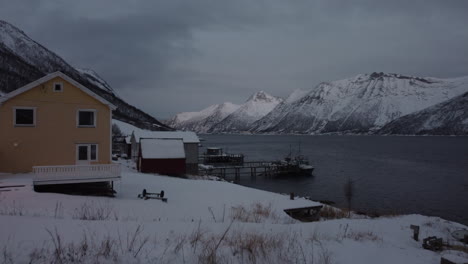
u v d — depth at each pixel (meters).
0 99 20.19
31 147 20.94
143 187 22.39
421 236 12.66
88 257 5.04
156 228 7.54
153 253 5.47
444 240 12.99
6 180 17.92
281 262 5.70
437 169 62.47
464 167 65.44
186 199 18.44
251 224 9.57
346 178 51.69
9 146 20.47
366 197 36.84
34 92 21.02
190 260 5.32
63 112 21.70
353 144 164.50
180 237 6.74
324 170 61.81
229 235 7.43
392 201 34.78
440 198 36.31
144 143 36.12
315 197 37.00
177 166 35.91
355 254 6.88
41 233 6.24
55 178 17.48
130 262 5.03
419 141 193.25
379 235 10.98
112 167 18.91
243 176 56.12
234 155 75.38
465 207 32.28
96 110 22.58
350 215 19.80
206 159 73.75
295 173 57.69
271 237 7.33
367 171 59.97
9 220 7.12
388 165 69.50
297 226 10.28
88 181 18.28
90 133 22.39
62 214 10.75
